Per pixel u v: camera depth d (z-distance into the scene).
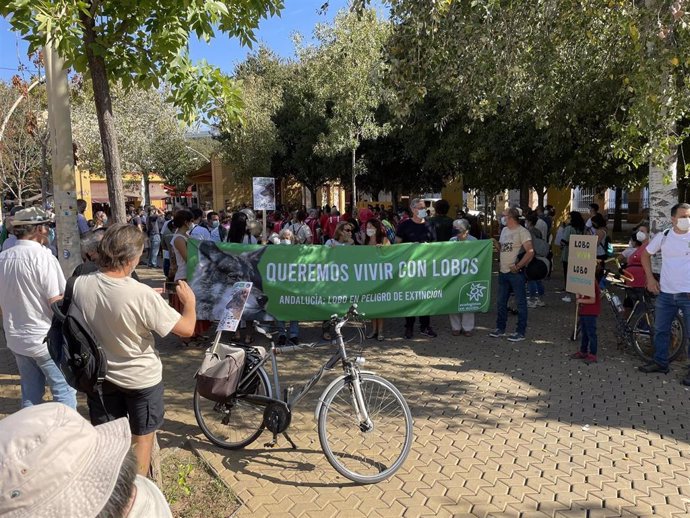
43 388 4.48
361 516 3.61
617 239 24.28
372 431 4.45
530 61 8.23
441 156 15.70
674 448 4.54
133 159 25.30
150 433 3.30
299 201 39.47
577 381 6.21
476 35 7.34
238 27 5.63
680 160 11.06
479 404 5.54
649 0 6.40
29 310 4.20
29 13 3.98
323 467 4.27
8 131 25.02
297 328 7.75
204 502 3.76
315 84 19.97
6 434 1.11
